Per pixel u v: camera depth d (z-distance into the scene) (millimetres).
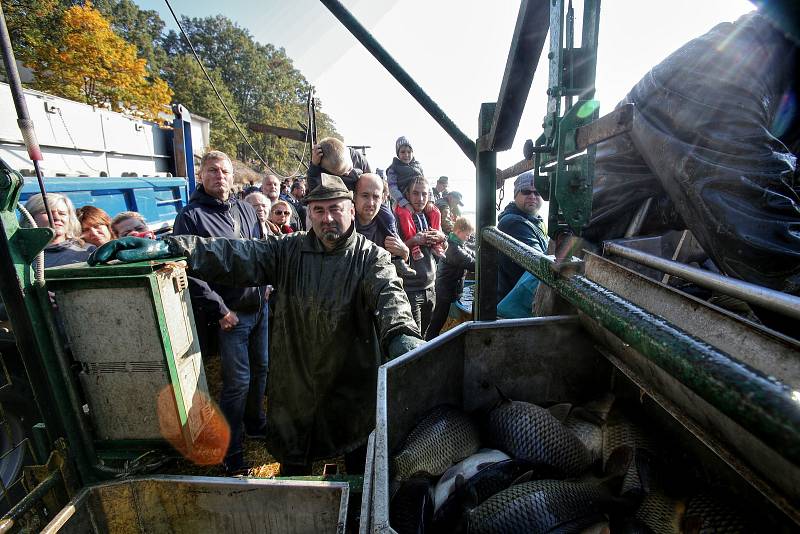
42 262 1605
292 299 2033
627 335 625
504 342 1544
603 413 1456
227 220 2871
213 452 2623
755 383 420
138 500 1527
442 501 1116
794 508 822
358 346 2070
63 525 1395
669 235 1754
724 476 1122
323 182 1972
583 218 1047
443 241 3777
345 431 2131
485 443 1367
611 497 1115
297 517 1470
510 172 1969
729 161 1139
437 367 1385
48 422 1683
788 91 1218
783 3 441
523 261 1225
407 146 5156
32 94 4227
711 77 1180
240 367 2662
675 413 1142
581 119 1016
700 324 904
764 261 1104
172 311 1783
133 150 5859
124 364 1724
